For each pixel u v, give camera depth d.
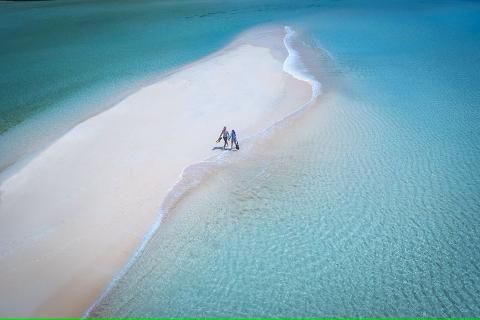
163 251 17.36
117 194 20.81
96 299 15.11
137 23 70.62
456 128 27.91
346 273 16.34
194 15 77.94
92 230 18.36
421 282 15.92
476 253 17.30
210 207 20.16
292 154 24.88
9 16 80.94
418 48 48.34
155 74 40.88
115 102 33.66
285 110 31.00
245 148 25.58
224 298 15.27
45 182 21.81
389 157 24.41
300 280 16.05
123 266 16.55
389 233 18.41
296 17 71.69
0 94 37.03
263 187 21.75
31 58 49.09
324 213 19.70
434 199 20.62
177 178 22.33
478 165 23.52
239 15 76.19
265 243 17.88
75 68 44.41
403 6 81.69
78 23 71.69
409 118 29.47
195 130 27.70
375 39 53.41
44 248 17.30
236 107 31.30
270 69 40.31
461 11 73.88
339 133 27.31
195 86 35.59
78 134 27.11
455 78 37.66
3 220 18.91
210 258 17.08
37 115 32.12
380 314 14.64
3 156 25.97
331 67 41.44
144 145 25.61
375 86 35.91
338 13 74.88
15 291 15.27
